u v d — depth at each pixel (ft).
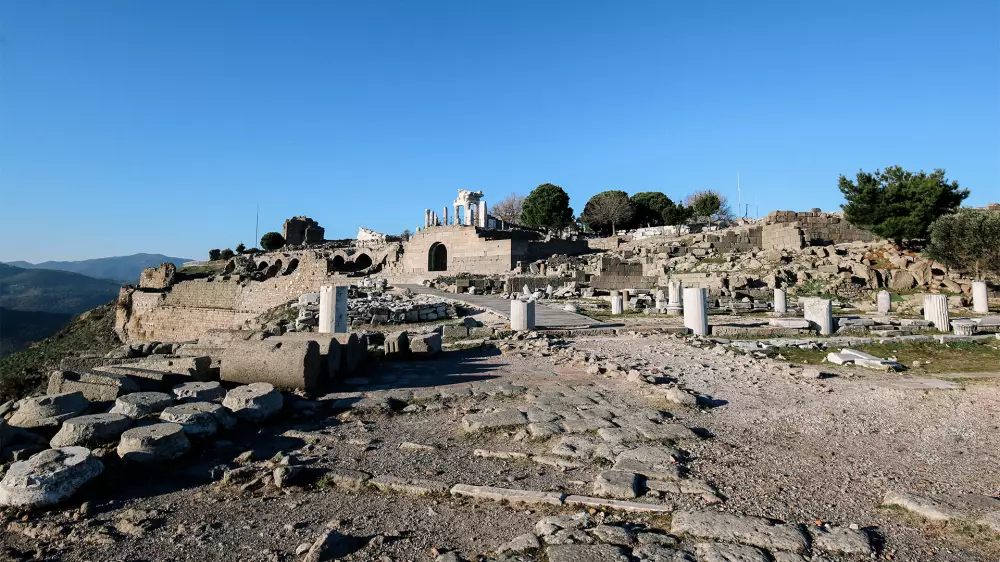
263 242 304.71
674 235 169.27
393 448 21.39
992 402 29.22
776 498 16.47
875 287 102.94
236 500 16.63
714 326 59.00
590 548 12.98
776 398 30.19
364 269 196.13
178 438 19.49
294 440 22.59
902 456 20.74
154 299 161.38
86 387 25.49
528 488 17.06
